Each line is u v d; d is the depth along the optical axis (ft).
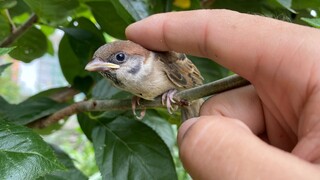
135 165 0.41
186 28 0.36
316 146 0.27
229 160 0.26
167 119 0.50
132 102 0.42
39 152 0.30
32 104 0.43
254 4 0.47
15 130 0.31
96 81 0.48
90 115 0.44
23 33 0.47
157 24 0.38
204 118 0.29
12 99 1.71
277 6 0.46
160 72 0.44
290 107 0.30
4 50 0.27
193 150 0.27
